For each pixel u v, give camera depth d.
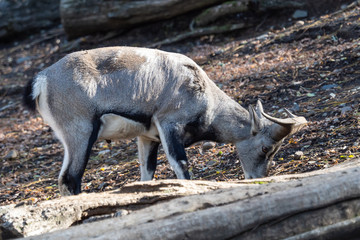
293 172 12.05
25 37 29.73
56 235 7.20
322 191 7.73
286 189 8.04
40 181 15.47
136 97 11.41
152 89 11.52
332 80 17.20
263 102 17.02
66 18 25.84
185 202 7.87
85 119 11.10
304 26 21.64
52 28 29.89
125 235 6.99
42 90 11.17
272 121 11.80
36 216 8.34
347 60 18.14
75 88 11.02
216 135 12.46
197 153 14.91
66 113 11.10
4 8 29.23
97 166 15.62
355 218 7.95
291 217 7.64
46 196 14.13
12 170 16.61
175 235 7.13
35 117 21.08
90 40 25.95
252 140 12.40
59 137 11.36
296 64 18.95
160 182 9.14
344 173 8.27
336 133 13.47
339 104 15.23
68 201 8.69
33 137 19.06
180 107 11.73
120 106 11.32
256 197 7.68
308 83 17.48
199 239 7.23
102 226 7.36
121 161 15.64
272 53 20.50
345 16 21.27
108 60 11.33
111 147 16.92
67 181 11.12
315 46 19.97
